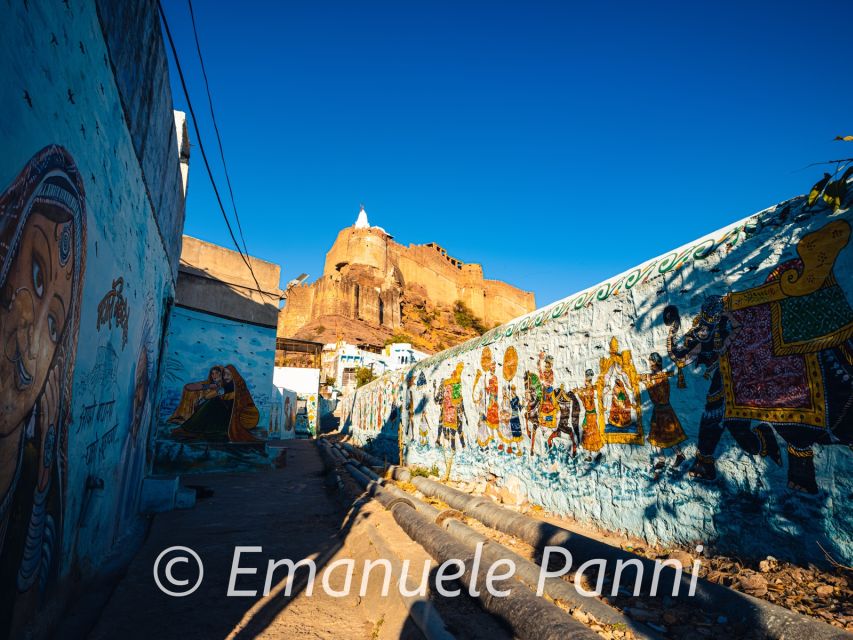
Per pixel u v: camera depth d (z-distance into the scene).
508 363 7.75
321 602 3.75
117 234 3.72
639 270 5.26
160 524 6.27
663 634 2.74
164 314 7.89
